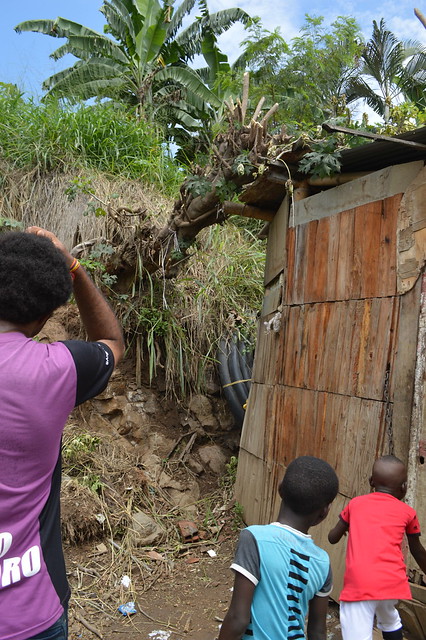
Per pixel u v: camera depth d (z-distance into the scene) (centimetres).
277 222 534
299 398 449
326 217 433
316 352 431
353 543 282
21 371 140
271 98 1146
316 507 211
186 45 1541
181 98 1429
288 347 477
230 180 480
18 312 147
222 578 450
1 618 128
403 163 394
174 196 789
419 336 335
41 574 136
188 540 514
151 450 630
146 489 561
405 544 333
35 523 138
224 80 1304
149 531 506
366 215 387
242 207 537
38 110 812
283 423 472
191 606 404
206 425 668
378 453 353
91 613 390
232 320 701
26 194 732
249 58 1221
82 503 482
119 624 378
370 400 366
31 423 136
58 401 143
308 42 1144
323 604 205
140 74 1322
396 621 282
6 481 133
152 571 457
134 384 655
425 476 327
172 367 662
